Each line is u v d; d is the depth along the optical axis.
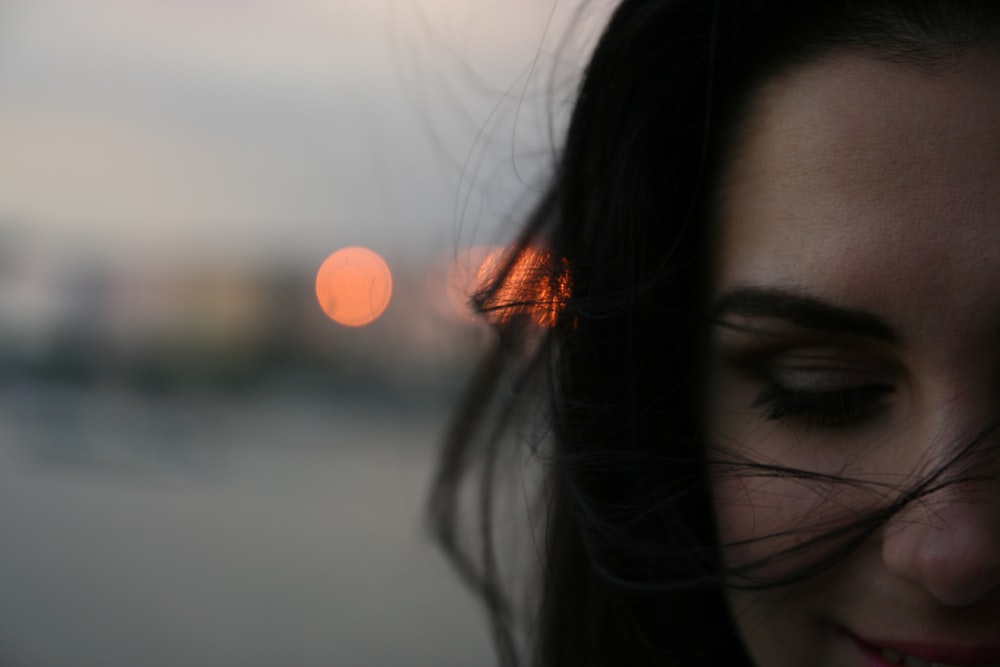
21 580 1.80
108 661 1.49
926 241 0.33
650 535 0.40
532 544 0.51
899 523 0.34
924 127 0.33
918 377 0.33
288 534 2.03
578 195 0.43
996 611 0.33
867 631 0.34
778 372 0.36
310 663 1.47
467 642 1.52
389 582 1.75
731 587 0.36
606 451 0.41
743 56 0.36
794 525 0.35
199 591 1.75
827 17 0.35
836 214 0.34
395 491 2.23
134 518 2.12
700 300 0.39
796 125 0.35
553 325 0.43
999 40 0.33
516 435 0.51
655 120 0.40
